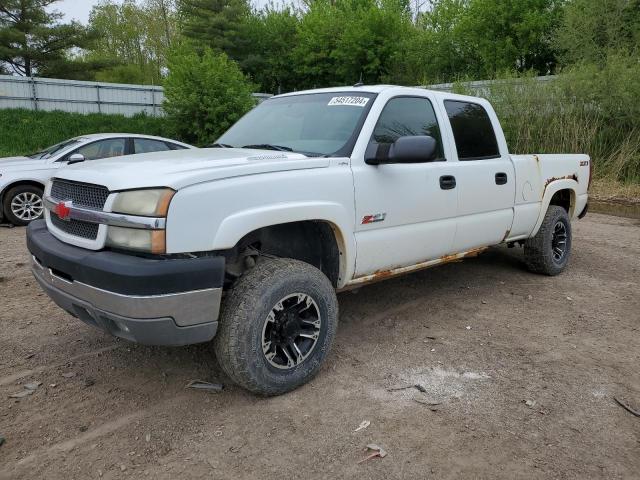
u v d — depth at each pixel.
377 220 3.72
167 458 2.62
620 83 12.93
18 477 2.47
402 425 2.90
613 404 3.16
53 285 3.14
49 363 3.62
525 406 3.11
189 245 2.77
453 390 3.29
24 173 8.33
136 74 42.56
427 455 2.64
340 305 4.81
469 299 5.04
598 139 13.51
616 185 12.63
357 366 3.60
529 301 5.02
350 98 4.05
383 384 3.35
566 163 5.86
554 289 5.42
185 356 3.75
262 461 2.60
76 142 9.00
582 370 3.59
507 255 6.75
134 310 2.67
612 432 2.87
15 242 7.25
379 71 30.55
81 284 2.87
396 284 5.47
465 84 16.47
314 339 3.32
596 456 2.66
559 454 2.67
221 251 3.09
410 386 3.33
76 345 3.91
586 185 6.27
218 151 3.71
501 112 14.73
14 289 5.16
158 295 2.68
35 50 30.31
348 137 3.73
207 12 32.62
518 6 24.55
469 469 2.54
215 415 3.00
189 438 2.78
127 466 2.56
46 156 8.86
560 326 4.39
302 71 32.09
